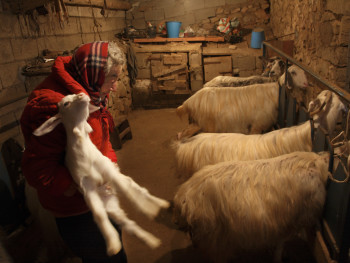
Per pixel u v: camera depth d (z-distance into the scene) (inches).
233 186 67.4
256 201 65.7
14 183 106.1
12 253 77.8
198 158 96.1
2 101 110.5
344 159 60.1
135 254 91.6
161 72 249.3
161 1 289.0
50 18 158.6
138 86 256.2
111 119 61.1
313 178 66.7
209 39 262.1
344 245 59.6
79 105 45.1
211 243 69.4
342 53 117.6
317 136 80.7
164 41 259.6
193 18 289.0
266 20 283.3
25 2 127.9
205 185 69.4
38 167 45.9
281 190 66.1
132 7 291.1
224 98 134.3
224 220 66.7
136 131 207.3
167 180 137.6
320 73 143.1
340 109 85.2
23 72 129.6
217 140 96.2
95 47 50.4
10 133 117.6
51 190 47.2
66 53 155.8
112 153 62.9
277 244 77.6
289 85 130.4
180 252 91.4
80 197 51.8
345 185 57.4
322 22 139.1
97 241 55.1
